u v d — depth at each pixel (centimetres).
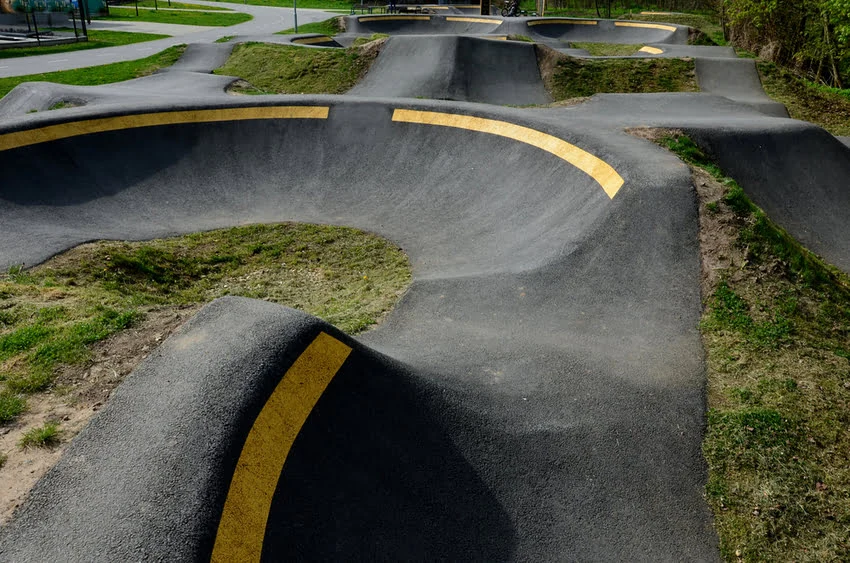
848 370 721
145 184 1407
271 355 505
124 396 494
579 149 1249
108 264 1016
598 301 857
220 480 400
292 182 1500
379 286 1023
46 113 1470
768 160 1335
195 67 2786
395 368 593
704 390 686
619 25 3881
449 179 1434
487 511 508
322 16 5631
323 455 469
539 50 2542
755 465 593
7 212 1152
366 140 1594
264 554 384
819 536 532
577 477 561
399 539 454
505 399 632
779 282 865
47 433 475
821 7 2666
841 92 2300
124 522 371
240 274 1110
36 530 383
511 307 865
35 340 629
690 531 532
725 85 2359
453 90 2305
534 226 1154
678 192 988
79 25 4303
